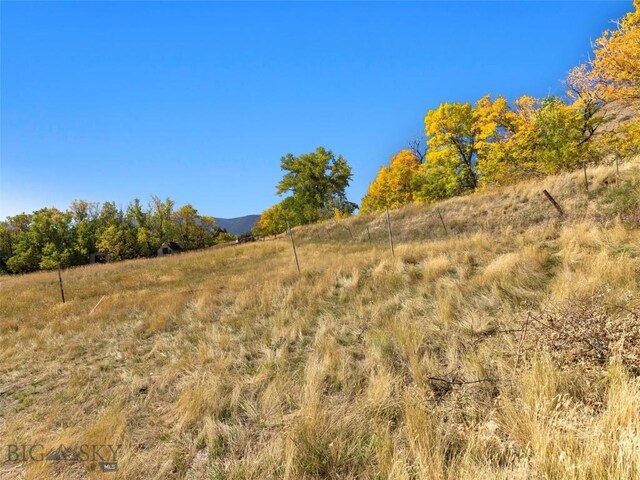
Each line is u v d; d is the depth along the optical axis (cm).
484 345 402
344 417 317
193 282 1434
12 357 702
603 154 1711
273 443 306
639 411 215
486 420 275
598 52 1306
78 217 5722
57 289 1609
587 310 361
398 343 470
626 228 706
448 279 695
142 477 302
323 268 1065
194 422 375
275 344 573
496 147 2072
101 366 598
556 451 203
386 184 3669
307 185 4556
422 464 229
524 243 835
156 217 5691
